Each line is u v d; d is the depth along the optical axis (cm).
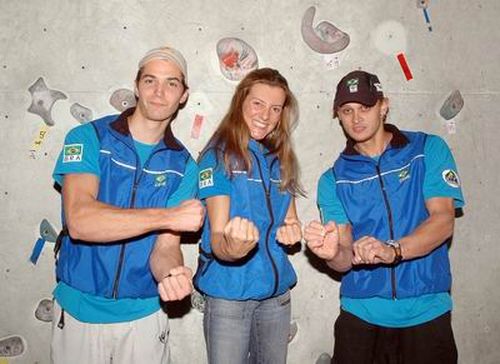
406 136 200
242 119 184
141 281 174
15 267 216
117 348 175
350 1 231
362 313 193
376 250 164
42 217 216
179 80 175
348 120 193
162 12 216
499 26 246
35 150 213
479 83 245
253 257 176
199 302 228
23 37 210
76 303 171
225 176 177
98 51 214
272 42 225
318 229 159
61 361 173
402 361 192
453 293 248
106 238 152
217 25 220
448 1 240
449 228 182
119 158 172
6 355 218
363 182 194
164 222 150
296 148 230
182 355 228
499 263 251
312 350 239
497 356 253
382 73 235
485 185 248
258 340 188
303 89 229
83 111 214
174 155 183
